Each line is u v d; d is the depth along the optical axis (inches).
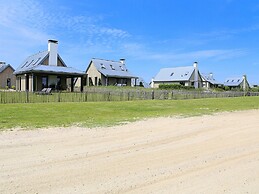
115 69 1777.8
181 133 297.0
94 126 328.2
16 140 242.8
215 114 483.5
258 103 758.5
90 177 158.2
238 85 2792.8
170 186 148.3
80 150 216.1
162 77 2235.5
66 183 148.4
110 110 510.0
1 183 146.2
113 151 215.9
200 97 1063.6
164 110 536.1
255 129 328.2
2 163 179.3
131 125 343.9
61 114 428.1
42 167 173.2
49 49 1275.8
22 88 1306.6
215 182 155.2
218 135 290.0
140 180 155.7
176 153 214.5
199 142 255.3
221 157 205.5
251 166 184.7
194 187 147.5
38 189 139.6
